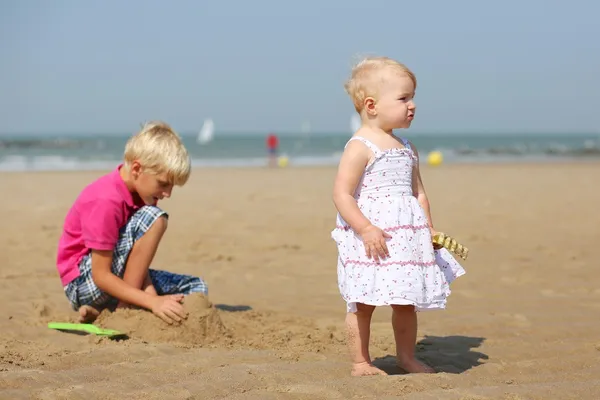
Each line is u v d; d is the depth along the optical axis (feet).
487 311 15.02
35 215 31.83
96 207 12.64
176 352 11.19
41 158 98.58
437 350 12.05
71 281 13.30
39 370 9.76
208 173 64.90
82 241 13.20
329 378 9.95
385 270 9.80
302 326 13.61
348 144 10.50
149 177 12.79
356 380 9.57
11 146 141.18
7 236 25.39
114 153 114.21
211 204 36.65
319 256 22.16
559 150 128.77
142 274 12.96
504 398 8.93
